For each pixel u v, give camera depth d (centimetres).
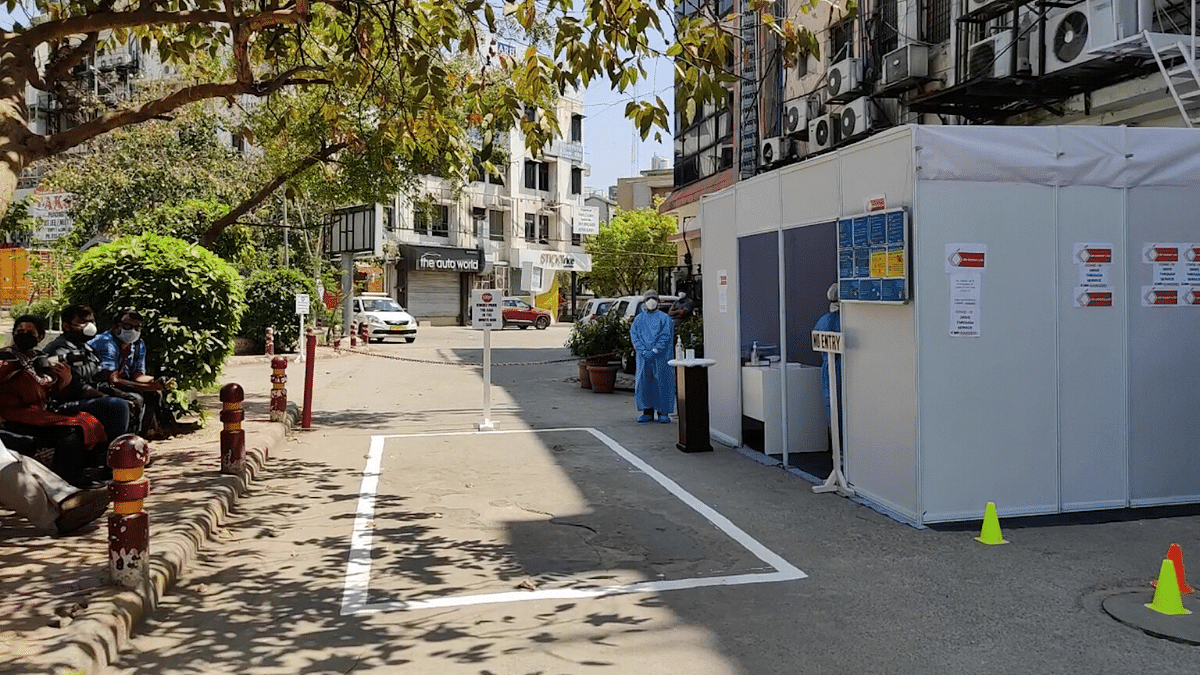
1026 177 700
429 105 973
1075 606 515
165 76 2558
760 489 835
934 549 631
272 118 1421
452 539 672
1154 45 945
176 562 573
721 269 1093
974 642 464
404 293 5028
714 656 450
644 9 649
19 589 507
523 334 4159
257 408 1366
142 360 955
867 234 741
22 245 3391
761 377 986
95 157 2597
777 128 1952
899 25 1548
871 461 764
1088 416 720
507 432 1191
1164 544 635
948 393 693
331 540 670
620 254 5600
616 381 1819
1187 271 738
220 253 2266
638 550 641
